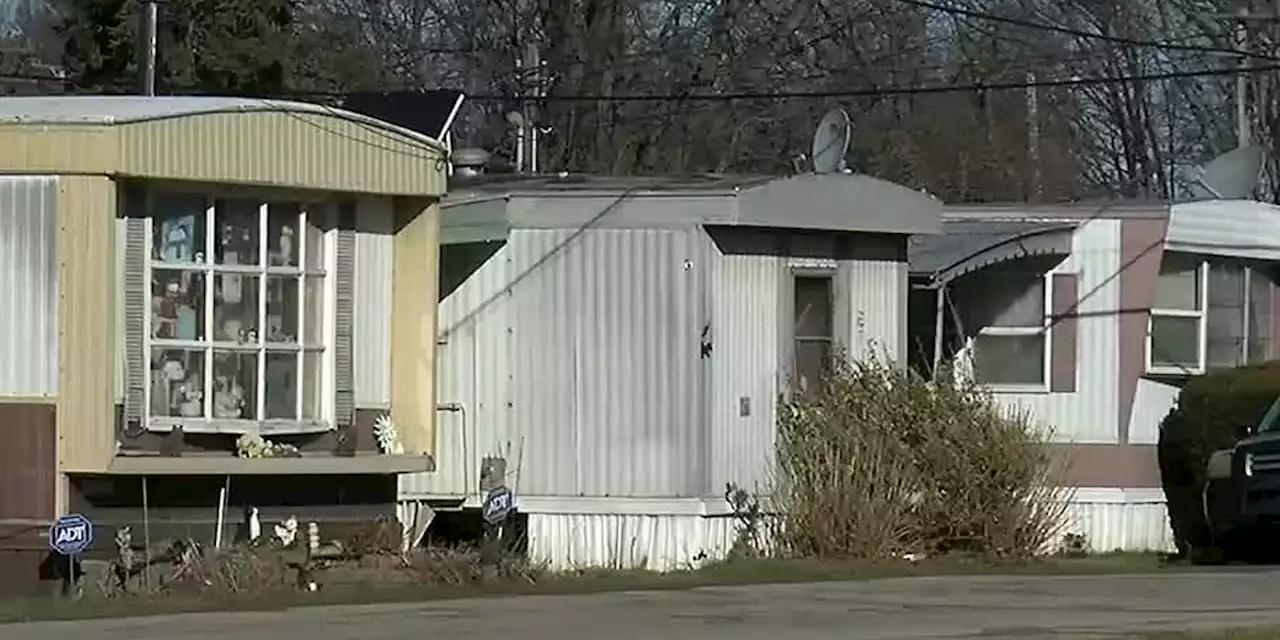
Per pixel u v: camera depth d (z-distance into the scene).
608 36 52.09
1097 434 33.59
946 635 18.98
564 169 51.62
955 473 28.11
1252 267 35.56
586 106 52.03
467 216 29.39
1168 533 33.38
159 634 18.56
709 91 52.66
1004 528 28.17
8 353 23.72
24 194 23.66
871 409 28.33
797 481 28.30
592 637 18.59
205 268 24.88
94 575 23.56
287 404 25.80
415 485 29.41
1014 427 28.55
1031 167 58.81
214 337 24.97
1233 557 30.89
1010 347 33.81
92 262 23.41
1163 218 33.56
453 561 24.88
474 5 53.25
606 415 28.81
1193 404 32.28
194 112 24.16
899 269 30.69
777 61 53.41
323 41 49.09
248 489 25.23
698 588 23.98
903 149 59.34
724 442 28.61
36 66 52.34
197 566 23.58
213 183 24.64
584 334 28.92
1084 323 33.66
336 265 26.28
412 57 53.25
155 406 24.41
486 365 29.34
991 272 33.84
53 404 23.58
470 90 52.75
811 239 29.59
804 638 18.67
